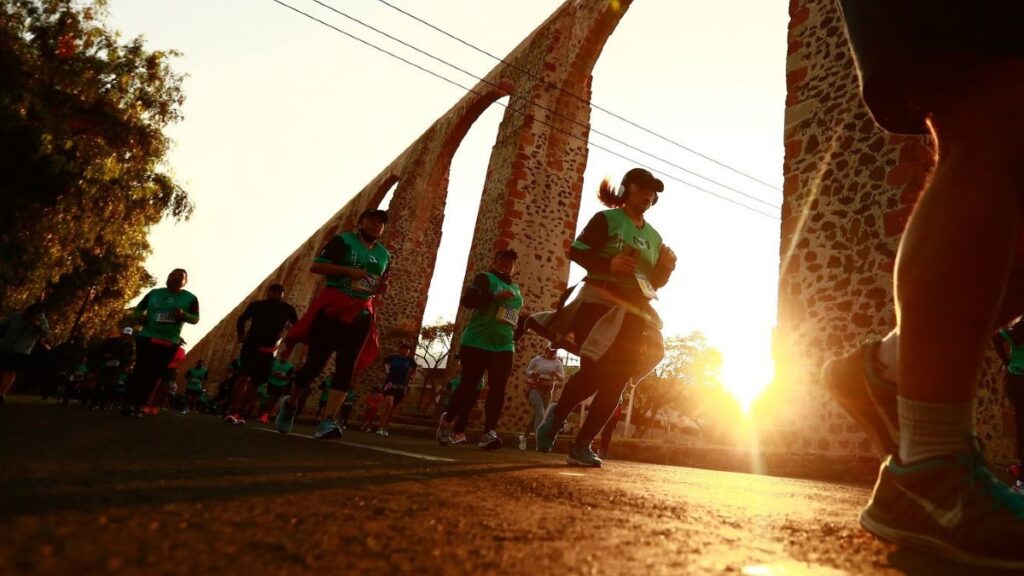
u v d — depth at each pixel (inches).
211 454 78.0
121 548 26.0
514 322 238.1
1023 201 41.2
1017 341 168.1
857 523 55.5
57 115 521.0
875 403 47.2
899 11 45.1
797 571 32.0
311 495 46.6
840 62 269.6
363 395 697.0
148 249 848.9
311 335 173.0
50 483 42.1
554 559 30.9
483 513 44.6
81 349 795.4
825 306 247.4
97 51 567.2
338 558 27.9
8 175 493.4
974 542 36.4
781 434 247.1
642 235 147.3
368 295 175.6
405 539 33.3
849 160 255.0
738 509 60.7
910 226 42.4
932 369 40.1
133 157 570.3
